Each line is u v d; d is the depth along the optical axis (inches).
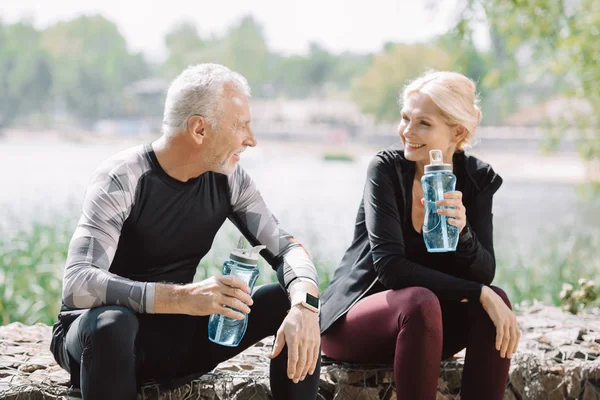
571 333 115.4
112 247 79.5
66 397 86.8
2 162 1206.9
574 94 262.2
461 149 95.3
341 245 283.6
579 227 344.8
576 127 273.0
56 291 169.8
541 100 789.2
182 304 75.9
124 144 2645.2
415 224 94.0
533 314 128.9
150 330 83.7
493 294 86.4
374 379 95.7
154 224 82.7
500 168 1517.0
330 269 195.0
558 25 247.4
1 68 3061.0
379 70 2529.5
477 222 94.7
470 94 92.3
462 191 95.1
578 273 206.2
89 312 75.5
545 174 1437.0
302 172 1350.9
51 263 190.2
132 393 73.9
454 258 93.4
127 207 80.7
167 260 85.2
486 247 94.3
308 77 3287.4
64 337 81.0
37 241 204.2
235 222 90.4
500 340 85.0
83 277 76.0
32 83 3061.0
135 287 75.8
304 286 83.0
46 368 95.1
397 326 84.4
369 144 2566.4
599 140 273.7
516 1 233.1
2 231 223.3
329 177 1224.2
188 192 83.7
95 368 72.8
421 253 93.9
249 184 88.8
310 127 2652.6
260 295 87.0
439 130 91.1
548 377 103.0
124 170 80.8
